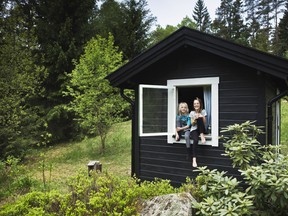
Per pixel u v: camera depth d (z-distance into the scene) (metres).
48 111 14.14
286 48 32.72
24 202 3.53
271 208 3.64
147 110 5.82
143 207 3.55
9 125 9.99
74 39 14.66
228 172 5.38
